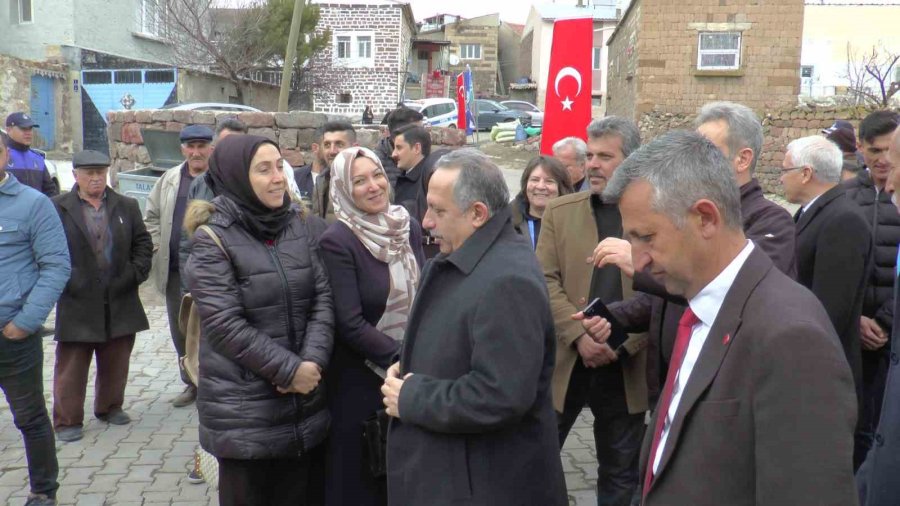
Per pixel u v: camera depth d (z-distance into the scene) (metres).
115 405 5.38
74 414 5.08
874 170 4.03
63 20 24.33
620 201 1.73
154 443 5.04
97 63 24.77
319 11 27.12
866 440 3.80
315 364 3.03
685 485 1.61
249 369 2.99
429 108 27.28
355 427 3.26
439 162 2.52
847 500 1.41
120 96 24.05
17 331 3.78
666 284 1.75
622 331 3.06
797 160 3.73
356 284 3.24
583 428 5.47
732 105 2.92
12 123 7.59
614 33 24.56
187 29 23.91
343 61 31.00
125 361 5.35
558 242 3.64
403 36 32.75
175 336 5.68
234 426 2.98
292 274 3.12
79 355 5.07
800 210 3.84
